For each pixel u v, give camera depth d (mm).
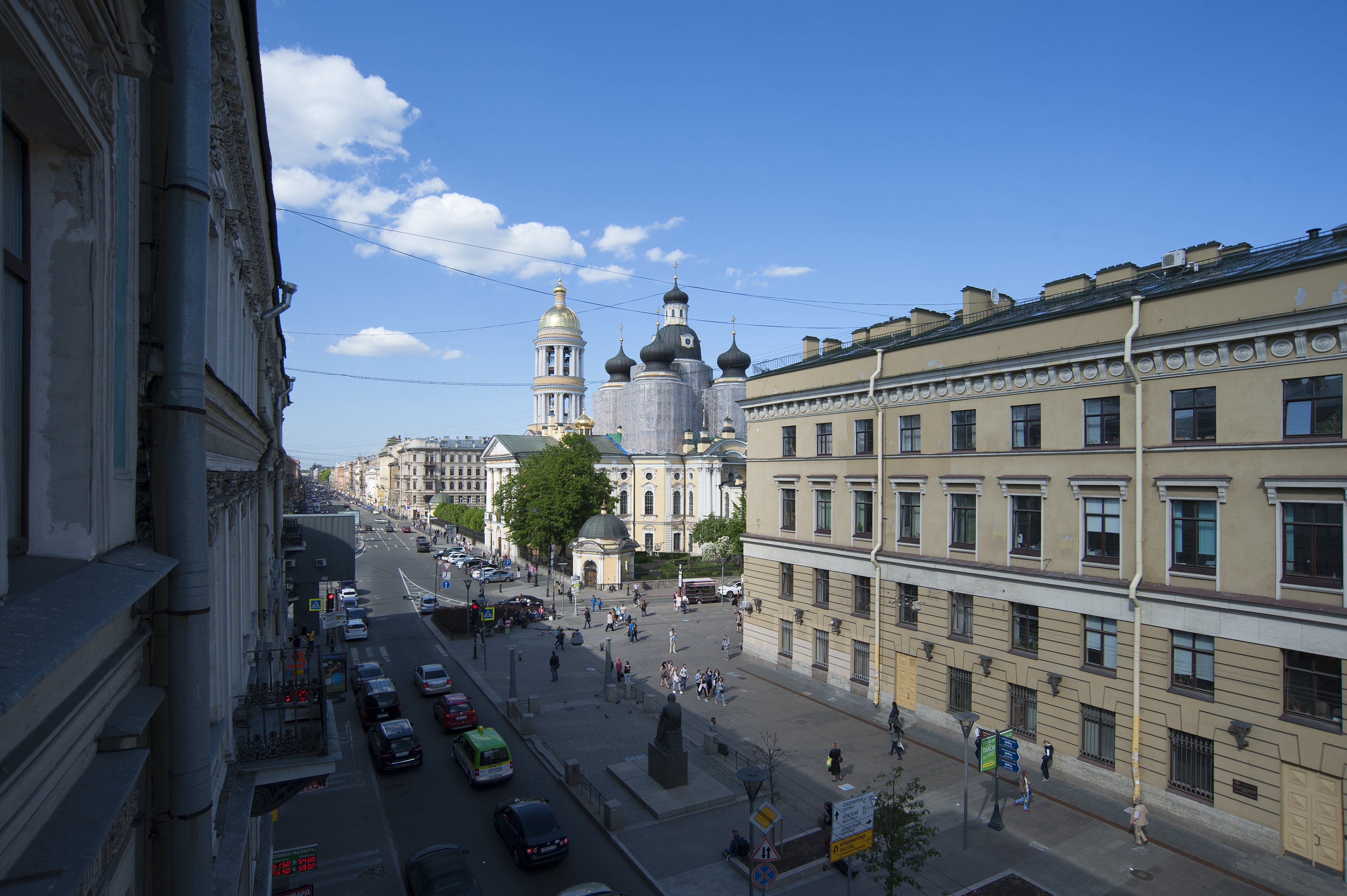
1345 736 19984
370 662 46531
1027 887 20469
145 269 6387
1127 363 25203
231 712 11422
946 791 26719
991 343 30047
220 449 10078
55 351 4770
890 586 34812
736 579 80875
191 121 6297
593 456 84875
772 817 16641
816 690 38906
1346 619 19922
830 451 38875
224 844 9398
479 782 27516
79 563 4727
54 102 4117
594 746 32281
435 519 152625
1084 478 26578
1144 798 24422
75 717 4180
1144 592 24469
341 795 27047
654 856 22844
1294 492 21281
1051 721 27469
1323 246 23891
